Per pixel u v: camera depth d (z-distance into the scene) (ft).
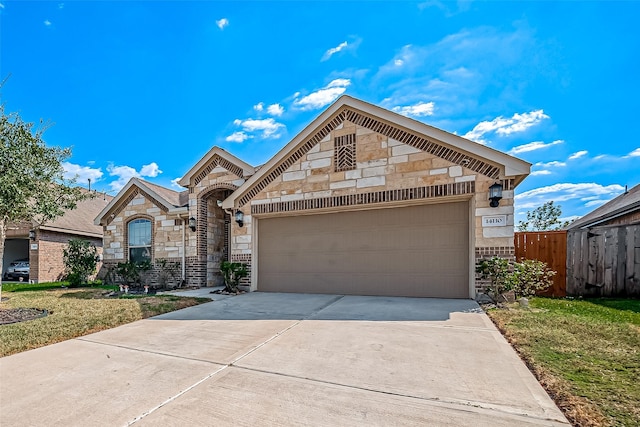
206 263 42.91
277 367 12.59
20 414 9.44
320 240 33.37
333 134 32.71
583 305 24.03
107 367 12.99
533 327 17.35
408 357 13.43
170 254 44.11
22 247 71.87
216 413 9.27
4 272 67.41
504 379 11.18
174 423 8.79
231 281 34.40
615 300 26.48
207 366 12.87
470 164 27.32
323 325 19.08
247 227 36.22
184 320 21.26
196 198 42.55
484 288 26.32
